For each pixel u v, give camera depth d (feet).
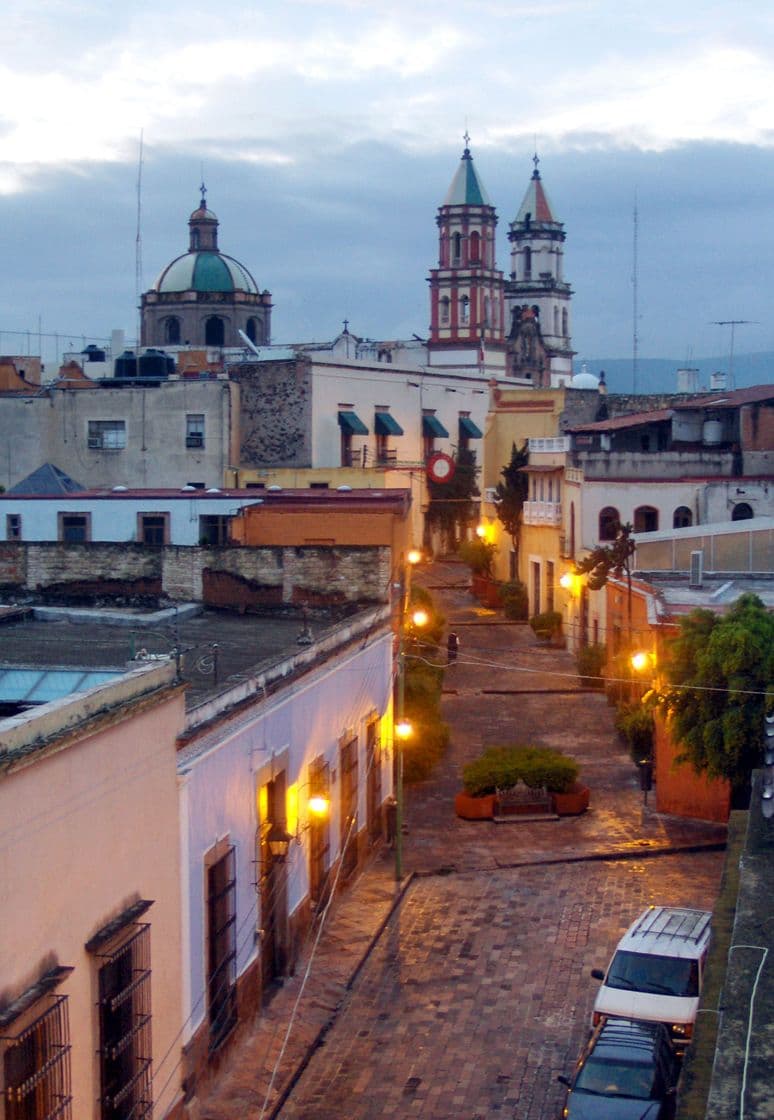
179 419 211.41
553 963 71.00
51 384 229.25
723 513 159.74
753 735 86.12
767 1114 28.17
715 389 276.21
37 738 40.27
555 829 95.25
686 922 65.51
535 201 409.08
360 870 85.25
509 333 388.37
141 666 53.06
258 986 62.85
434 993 67.56
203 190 336.49
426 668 125.49
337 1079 58.70
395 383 242.99
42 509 126.82
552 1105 55.98
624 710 116.88
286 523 111.75
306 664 70.18
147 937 48.03
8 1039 37.24
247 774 61.21
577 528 160.45
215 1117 54.19
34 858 39.96
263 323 331.77
